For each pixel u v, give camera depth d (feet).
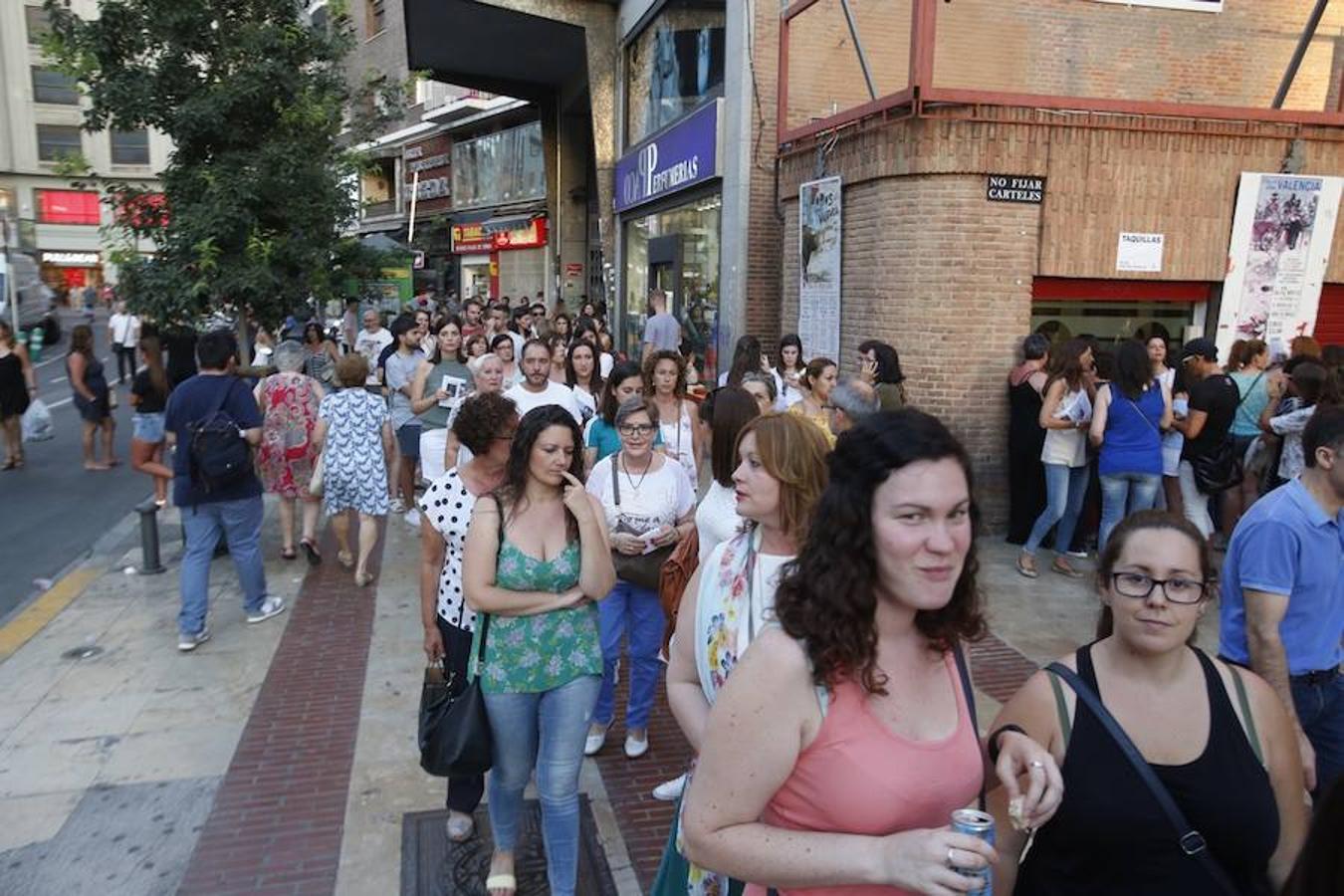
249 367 28.76
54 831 13.11
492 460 12.05
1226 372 26.17
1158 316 30.14
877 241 28.71
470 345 34.12
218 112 26.25
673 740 15.90
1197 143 28.19
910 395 27.91
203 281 26.37
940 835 5.13
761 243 38.93
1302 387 21.18
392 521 30.71
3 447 45.91
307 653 19.53
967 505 5.58
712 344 42.63
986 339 27.66
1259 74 33.45
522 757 11.16
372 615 21.80
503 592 10.78
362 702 17.25
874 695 5.57
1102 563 7.05
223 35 26.99
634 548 14.11
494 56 64.08
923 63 26.17
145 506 24.90
